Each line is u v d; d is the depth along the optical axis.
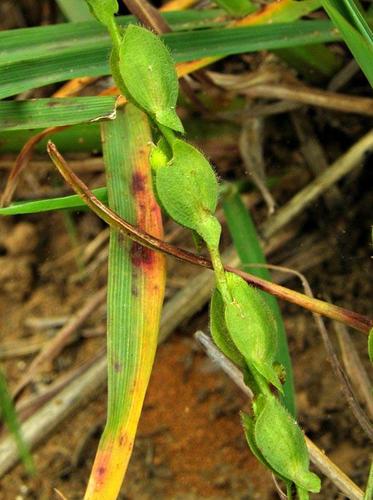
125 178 0.14
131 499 0.18
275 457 0.11
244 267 0.17
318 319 0.15
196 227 0.11
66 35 0.16
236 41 0.16
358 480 0.17
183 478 0.18
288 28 0.17
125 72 0.12
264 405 0.11
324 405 0.18
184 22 0.18
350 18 0.14
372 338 0.11
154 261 0.14
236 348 0.12
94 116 0.14
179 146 0.11
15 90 0.15
